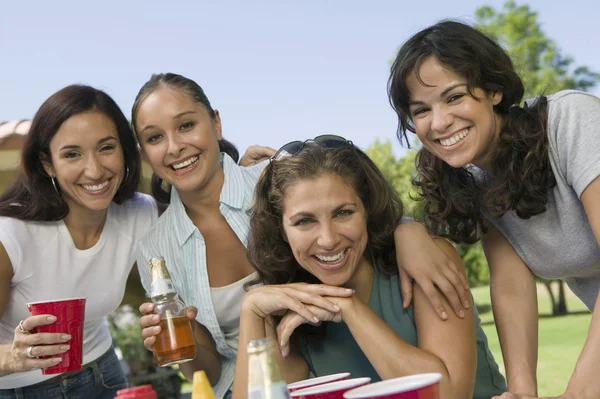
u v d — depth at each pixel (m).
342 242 1.90
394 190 2.11
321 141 1.99
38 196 2.53
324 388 1.41
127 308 11.50
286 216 1.93
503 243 2.35
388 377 1.82
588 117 2.01
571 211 2.12
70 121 2.41
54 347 1.98
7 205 2.56
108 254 2.73
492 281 2.35
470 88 1.96
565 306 24.81
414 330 2.04
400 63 2.01
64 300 1.98
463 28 1.98
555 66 30.84
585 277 2.36
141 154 2.64
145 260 2.70
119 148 2.52
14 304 2.61
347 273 1.92
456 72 1.95
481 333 2.17
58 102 2.42
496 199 2.12
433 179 2.27
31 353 1.97
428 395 1.24
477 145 2.00
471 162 2.19
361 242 1.93
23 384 2.72
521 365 2.19
